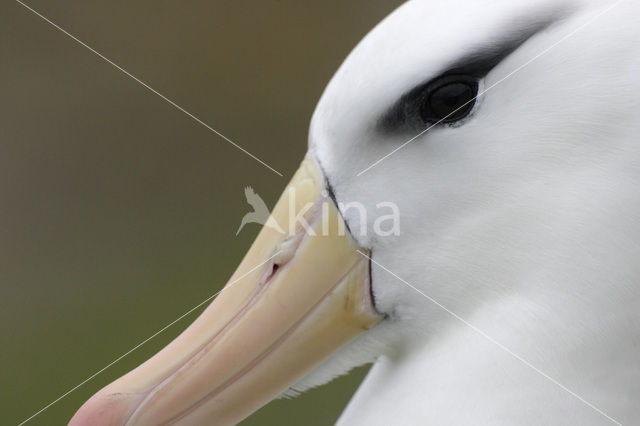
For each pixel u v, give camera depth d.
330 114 2.88
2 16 4.77
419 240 2.88
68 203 4.57
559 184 2.86
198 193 4.51
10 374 3.99
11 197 4.56
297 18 4.62
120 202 4.51
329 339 2.89
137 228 4.45
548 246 2.86
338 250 2.88
